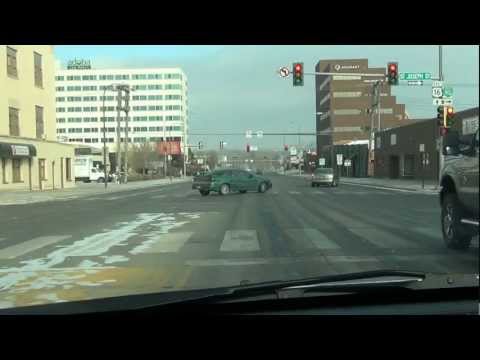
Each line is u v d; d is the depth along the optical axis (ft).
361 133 439.22
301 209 70.90
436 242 39.37
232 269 29.94
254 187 119.75
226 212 67.36
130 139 480.23
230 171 116.57
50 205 92.73
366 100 441.27
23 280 27.66
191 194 121.19
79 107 486.38
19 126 146.82
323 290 14.64
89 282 26.99
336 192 120.06
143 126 480.64
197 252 36.11
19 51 147.23
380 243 39.11
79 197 119.14
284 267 30.30
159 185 200.23
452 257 32.99
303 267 30.22
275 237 43.09
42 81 161.48
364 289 14.60
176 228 50.21
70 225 55.26
